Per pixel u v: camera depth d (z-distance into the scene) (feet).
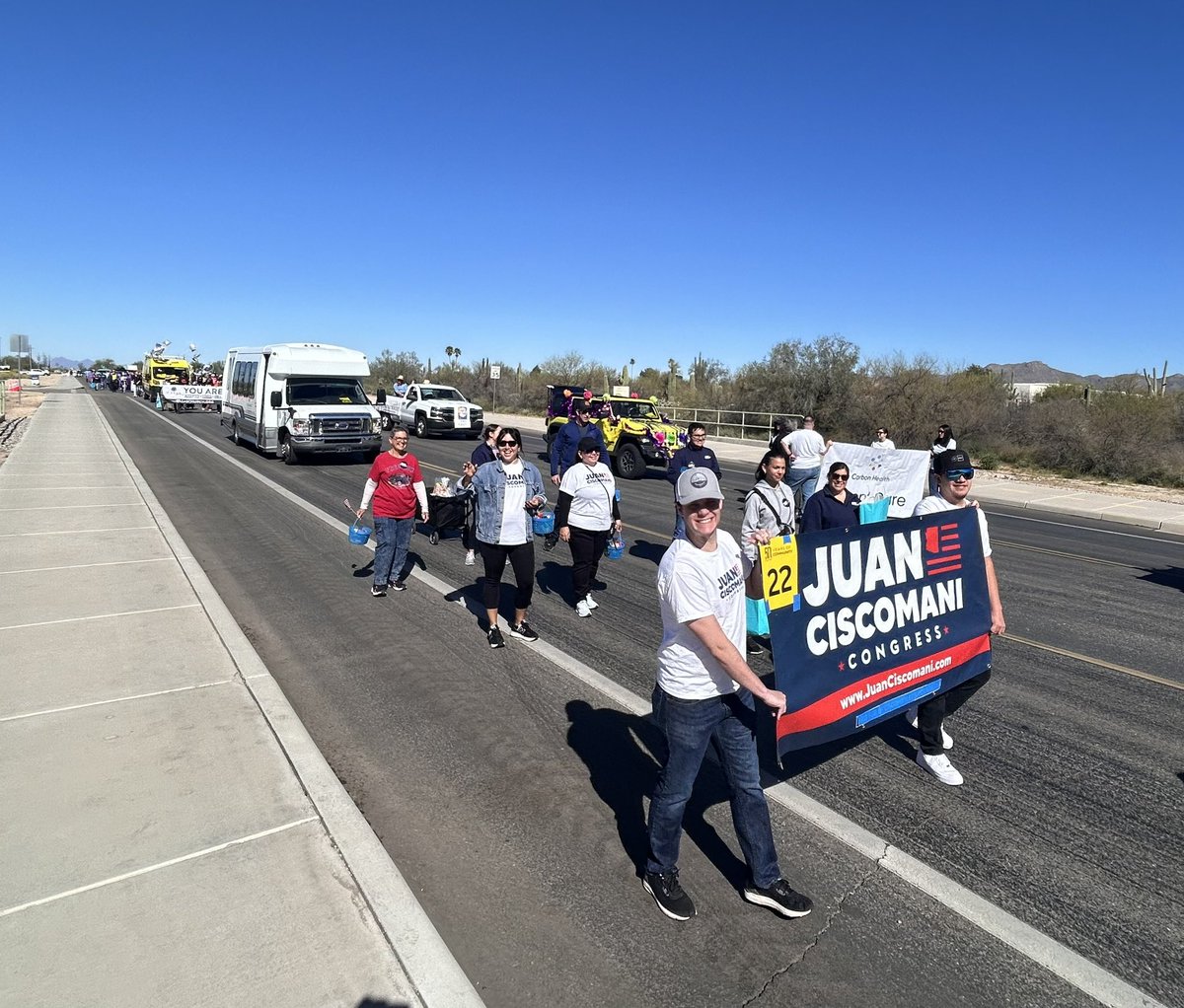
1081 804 13.05
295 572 27.07
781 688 10.73
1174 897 10.62
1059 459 73.97
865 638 11.94
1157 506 53.36
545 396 152.56
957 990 8.82
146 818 11.10
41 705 14.70
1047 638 22.65
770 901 10.00
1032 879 10.94
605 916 9.89
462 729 15.15
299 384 62.90
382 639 20.31
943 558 13.38
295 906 9.42
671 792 9.70
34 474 46.65
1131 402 77.15
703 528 9.45
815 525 19.88
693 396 132.77
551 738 14.87
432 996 8.21
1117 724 16.47
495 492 19.47
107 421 101.76
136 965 8.38
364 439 60.95
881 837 11.90
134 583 23.40
